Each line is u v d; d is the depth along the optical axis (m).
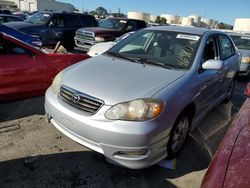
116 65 3.72
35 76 4.77
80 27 12.22
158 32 4.47
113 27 12.70
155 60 3.89
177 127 3.36
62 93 3.31
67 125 3.15
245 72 8.93
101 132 2.87
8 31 7.11
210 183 1.73
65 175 3.08
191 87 3.43
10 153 3.39
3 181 2.90
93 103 2.98
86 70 3.55
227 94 5.79
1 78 4.37
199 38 4.19
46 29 10.95
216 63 3.74
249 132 2.20
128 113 2.85
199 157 3.71
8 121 4.25
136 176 3.16
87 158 3.42
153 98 2.96
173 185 3.09
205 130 4.57
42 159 3.33
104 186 2.96
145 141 2.84
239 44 10.41
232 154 1.94
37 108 4.83
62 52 5.99
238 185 1.65
